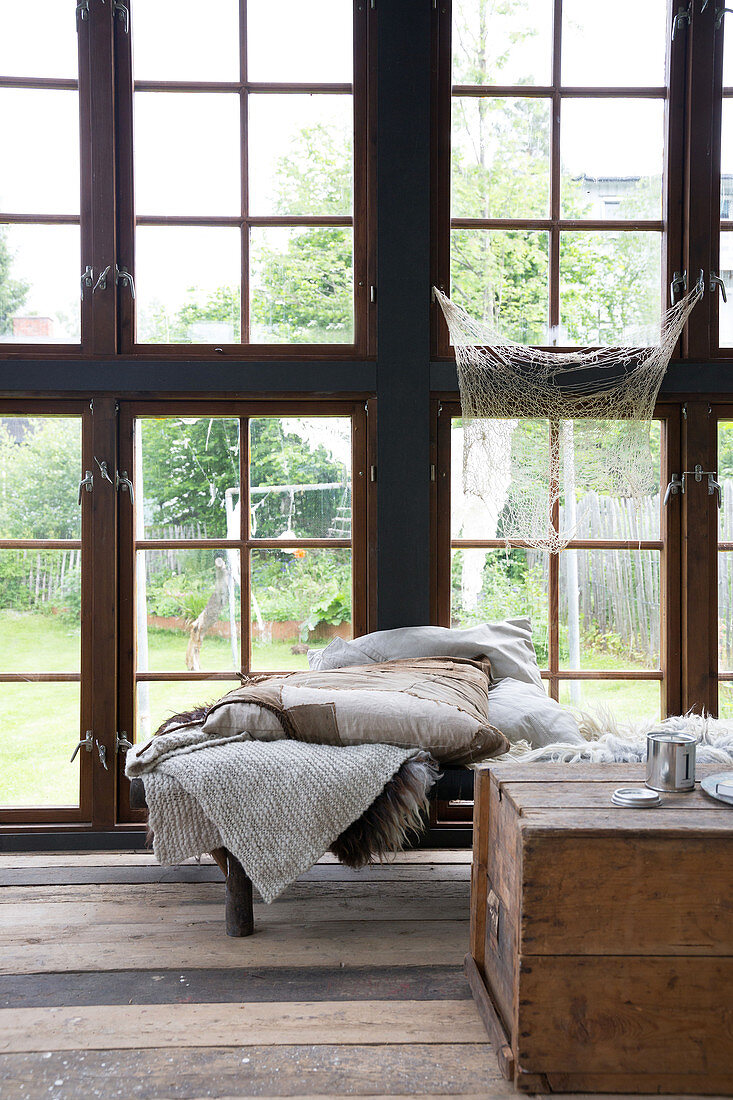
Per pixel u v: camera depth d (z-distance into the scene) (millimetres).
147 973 1904
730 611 2828
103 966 1932
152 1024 1693
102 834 2723
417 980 1870
